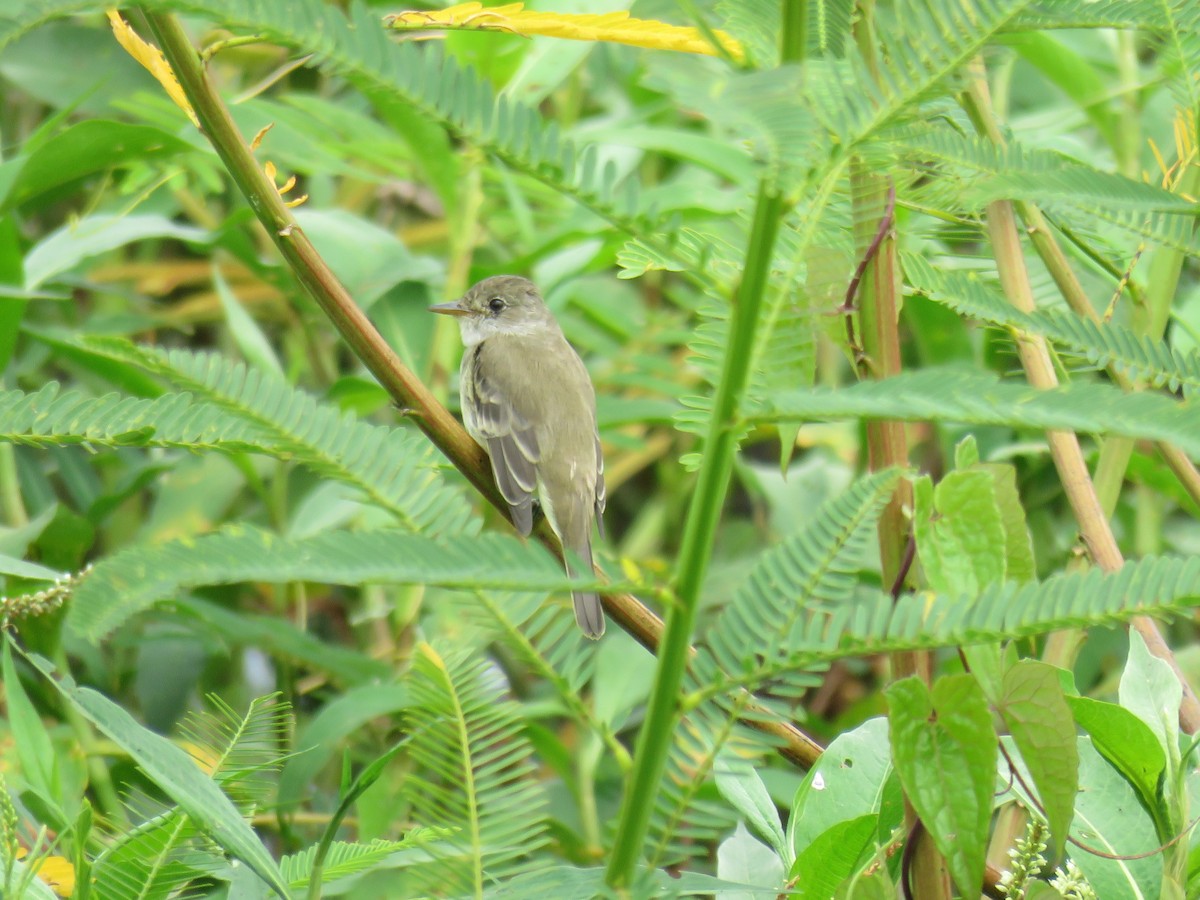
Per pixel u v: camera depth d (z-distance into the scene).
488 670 3.95
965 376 2.89
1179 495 9.68
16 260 9.30
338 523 10.03
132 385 10.51
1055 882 4.99
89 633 2.73
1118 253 6.88
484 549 2.88
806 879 4.67
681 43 4.43
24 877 4.14
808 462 12.64
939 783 3.73
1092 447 10.96
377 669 10.06
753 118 2.59
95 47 12.47
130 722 4.14
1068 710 3.96
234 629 9.80
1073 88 10.18
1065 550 10.91
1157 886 4.77
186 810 3.96
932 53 3.04
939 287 4.70
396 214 14.74
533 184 12.26
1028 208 6.41
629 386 13.81
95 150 9.63
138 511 12.31
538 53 10.43
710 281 3.10
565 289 12.02
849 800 5.14
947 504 3.93
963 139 4.32
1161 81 9.68
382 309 11.37
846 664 12.05
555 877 3.98
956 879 3.72
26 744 5.39
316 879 4.11
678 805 3.52
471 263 12.65
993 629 3.06
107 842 5.04
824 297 4.49
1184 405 2.77
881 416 2.85
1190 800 5.03
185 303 13.51
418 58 3.01
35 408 3.76
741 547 12.95
